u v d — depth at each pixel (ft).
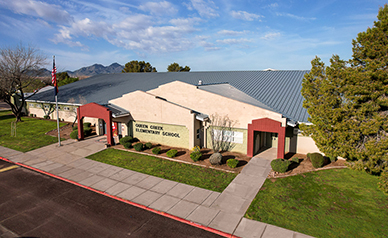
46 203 46.57
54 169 63.10
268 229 37.35
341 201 44.68
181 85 79.87
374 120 42.27
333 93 48.32
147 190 50.80
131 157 70.85
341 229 36.94
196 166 62.85
